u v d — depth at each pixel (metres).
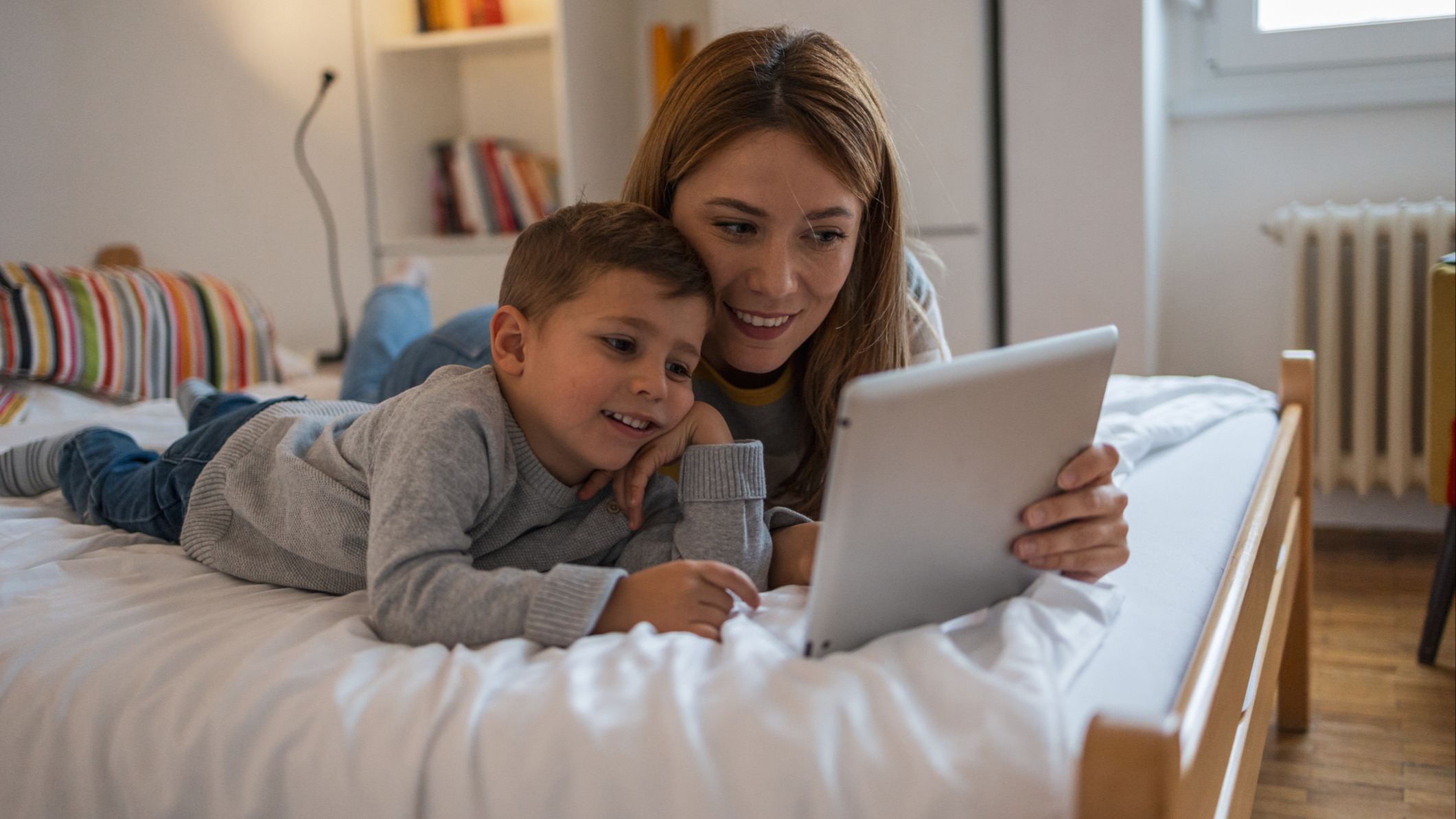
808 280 0.93
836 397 1.06
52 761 0.68
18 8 2.01
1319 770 1.32
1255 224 2.41
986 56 2.29
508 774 0.57
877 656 0.61
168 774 0.64
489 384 0.83
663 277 0.79
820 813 0.52
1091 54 2.20
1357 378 2.16
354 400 1.84
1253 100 2.34
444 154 2.96
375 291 2.02
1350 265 2.22
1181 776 0.51
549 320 0.80
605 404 0.79
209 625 0.76
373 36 2.80
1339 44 2.28
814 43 0.96
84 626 0.76
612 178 2.82
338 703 0.62
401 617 0.71
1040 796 0.50
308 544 0.86
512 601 0.70
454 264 2.79
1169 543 0.89
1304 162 2.36
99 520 1.10
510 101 3.07
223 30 2.46
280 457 0.91
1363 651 1.69
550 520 0.85
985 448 0.64
